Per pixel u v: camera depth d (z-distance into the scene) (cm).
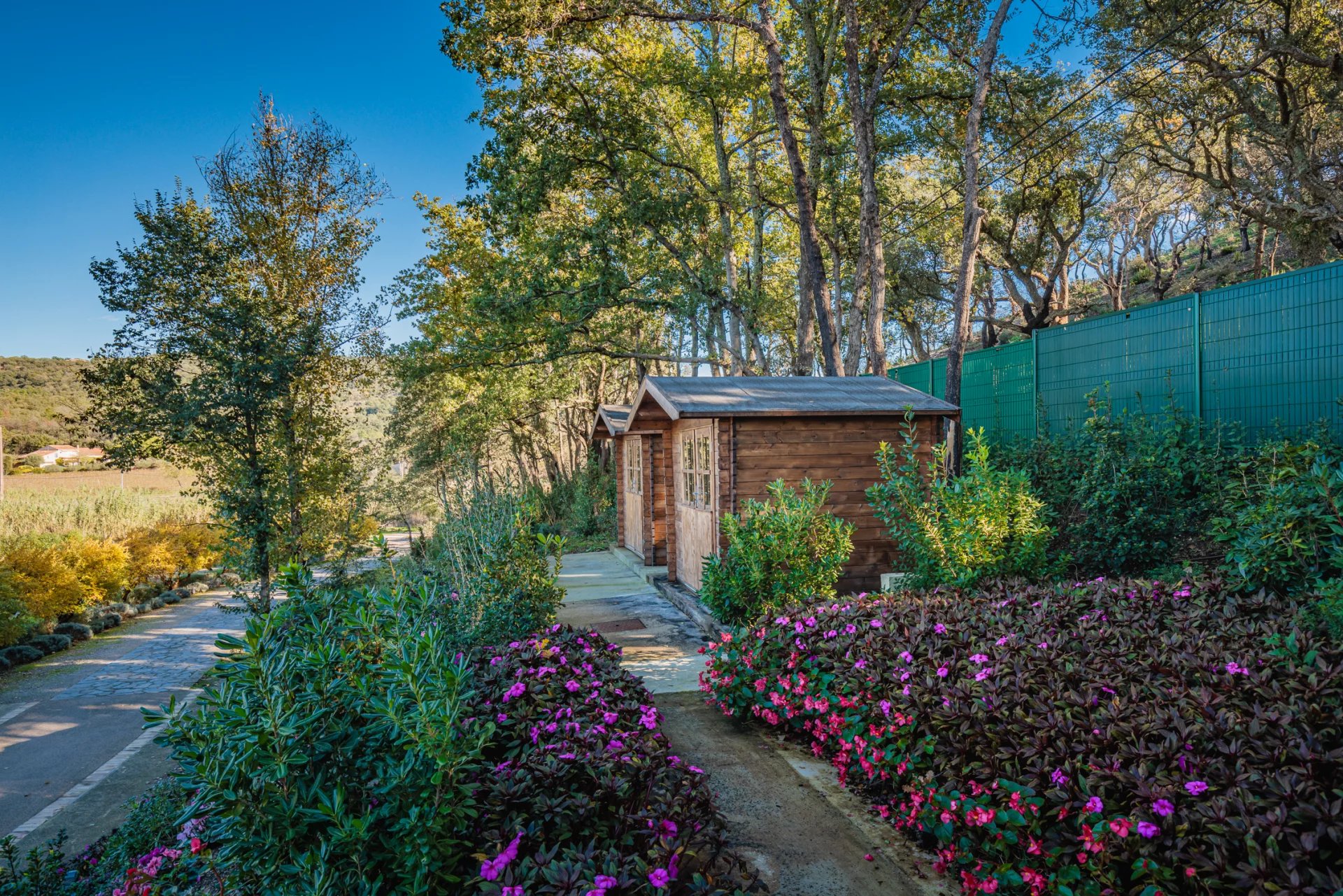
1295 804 216
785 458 820
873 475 835
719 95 1755
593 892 205
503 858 219
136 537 1617
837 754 408
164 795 432
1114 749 266
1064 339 1085
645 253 1758
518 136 1606
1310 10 1451
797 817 363
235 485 854
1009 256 2011
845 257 2000
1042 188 1855
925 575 632
